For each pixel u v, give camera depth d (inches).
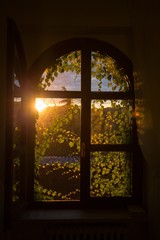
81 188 116.4
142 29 103.5
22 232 105.3
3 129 93.8
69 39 116.1
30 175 116.3
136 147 117.4
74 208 116.0
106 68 120.0
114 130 120.0
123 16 113.1
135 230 107.9
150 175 106.9
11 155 86.9
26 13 111.7
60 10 113.0
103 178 119.1
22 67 110.6
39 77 117.4
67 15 113.0
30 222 103.2
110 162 119.6
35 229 105.9
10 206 86.6
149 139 100.0
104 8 113.4
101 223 106.4
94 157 118.8
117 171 119.9
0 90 93.1
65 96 117.1
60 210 114.1
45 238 106.0
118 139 120.0
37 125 120.1
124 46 116.7
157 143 99.6
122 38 116.8
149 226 103.9
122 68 119.3
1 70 93.0
